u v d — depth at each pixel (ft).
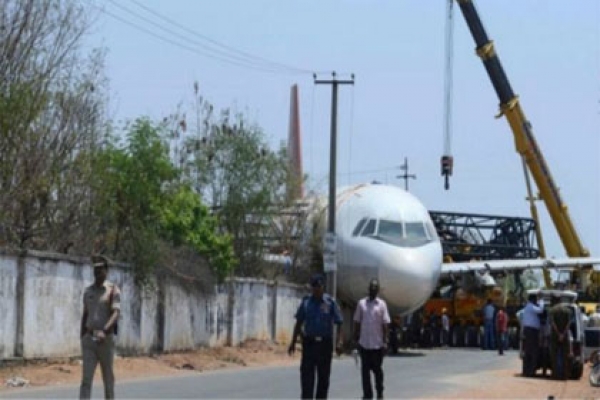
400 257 151.33
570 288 212.02
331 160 160.25
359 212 158.81
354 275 155.22
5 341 93.20
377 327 78.07
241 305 149.48
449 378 109.70
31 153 105.70
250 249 164.14
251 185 164.14
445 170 228.02
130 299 116.57
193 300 132.46
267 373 108.88
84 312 65.92
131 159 123.24
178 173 129.90
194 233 134.62
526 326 116.67
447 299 203.31
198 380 96.99
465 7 221.66
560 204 225.97
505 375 117.60
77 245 114.01
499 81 222.28
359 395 85.76
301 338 72.38
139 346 118.21
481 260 237.25
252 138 165.99
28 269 96.53
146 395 80.43
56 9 108.17
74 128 112.16
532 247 256.73
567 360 113.60
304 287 174.60
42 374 91.97
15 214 108.06
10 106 102.17
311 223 176.45
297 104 215.92
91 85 121.90
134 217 121.60
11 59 103.30
